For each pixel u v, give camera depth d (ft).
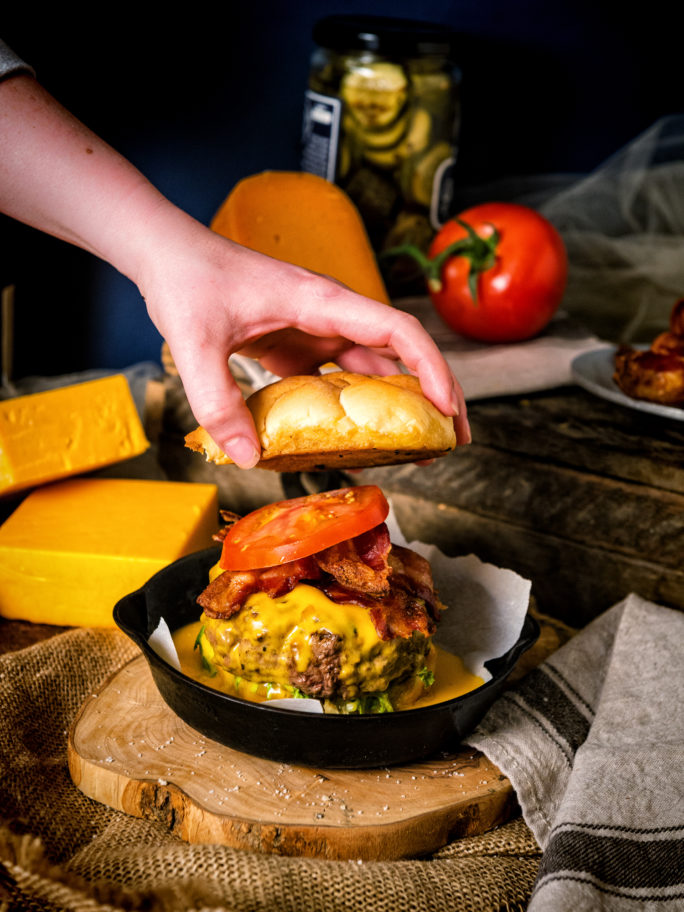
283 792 1.17
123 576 1.55
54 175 1.19
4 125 1.19
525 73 2.37
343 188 2.06
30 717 1.36
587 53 2.36
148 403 2.03
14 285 2.36
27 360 2.45
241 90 2.31
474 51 2.33
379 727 1.11
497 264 1.90
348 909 1.03
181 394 1.98
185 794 1.15
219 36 2.25
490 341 2.00
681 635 1.44
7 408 1.70
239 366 1.85
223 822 1.12
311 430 1.08
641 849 1.08
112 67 2.22
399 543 1.55
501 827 1.22
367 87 1.94
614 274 2.47
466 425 1.23
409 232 2.09
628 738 1.27
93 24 2.18
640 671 1.40
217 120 2.32
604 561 1.65
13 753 1.27
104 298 2.44
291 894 1.02
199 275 1.12
